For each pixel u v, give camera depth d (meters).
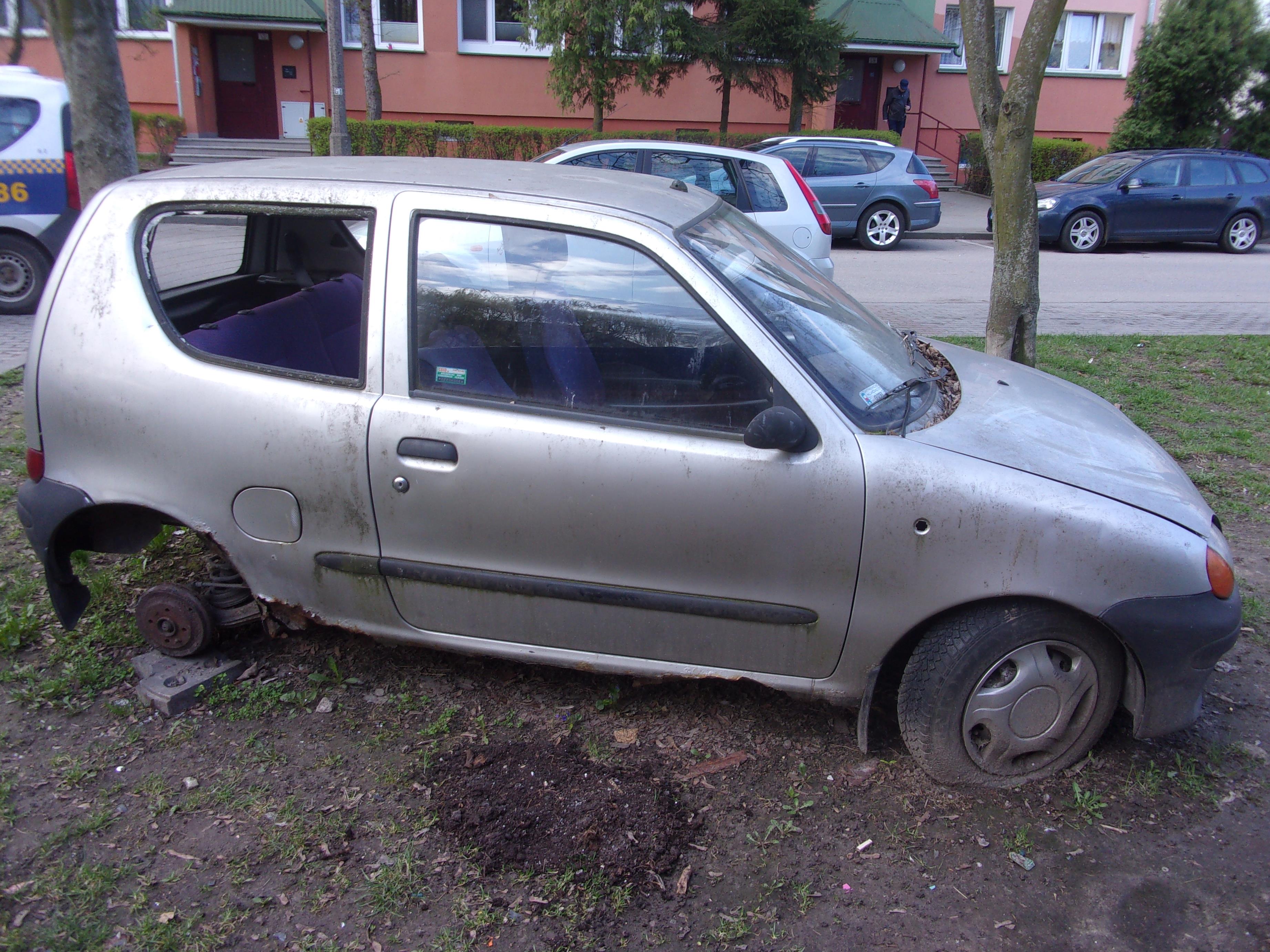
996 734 2.93
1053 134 25.14
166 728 3.21
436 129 18.72
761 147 15.70
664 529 2.89
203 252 3.49
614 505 2.90
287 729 3.22
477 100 22.03
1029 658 2.88
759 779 3.06
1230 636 2.84
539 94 22.14
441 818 2.83
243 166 3.37
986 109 6.27
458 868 2.65
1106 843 2.83
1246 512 5.18
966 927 2.53
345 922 2.48
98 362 3.14
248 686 3.42
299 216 3.11
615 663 3.12
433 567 3.08
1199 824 2.92
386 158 3.59
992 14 6.16
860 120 24.75
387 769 3.04
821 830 2.86
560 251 2.98
